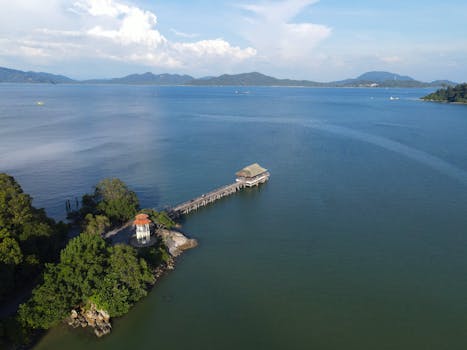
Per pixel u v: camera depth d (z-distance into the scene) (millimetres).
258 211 83750
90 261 49469
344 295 52688
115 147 147875
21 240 50656
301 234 71625
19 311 43125
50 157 129750
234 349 43219
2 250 45938
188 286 55000
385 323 47188
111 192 76625
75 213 73188
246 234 72188
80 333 45219
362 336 45094
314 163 124062
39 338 44219
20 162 122562
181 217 81188
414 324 47000
